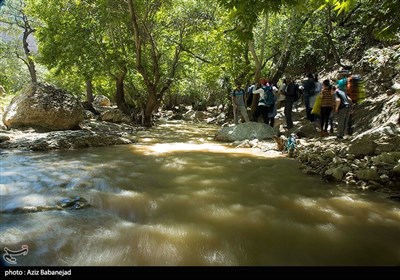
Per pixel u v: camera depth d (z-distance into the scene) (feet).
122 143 31.50
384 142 19.93
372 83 38.52
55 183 15.96
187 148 29.37
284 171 20.02
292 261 9.20
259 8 16.42
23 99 32.42
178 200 14.06
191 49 55.42
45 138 27.20
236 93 40.63
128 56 53.88
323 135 30.22
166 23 52.54
